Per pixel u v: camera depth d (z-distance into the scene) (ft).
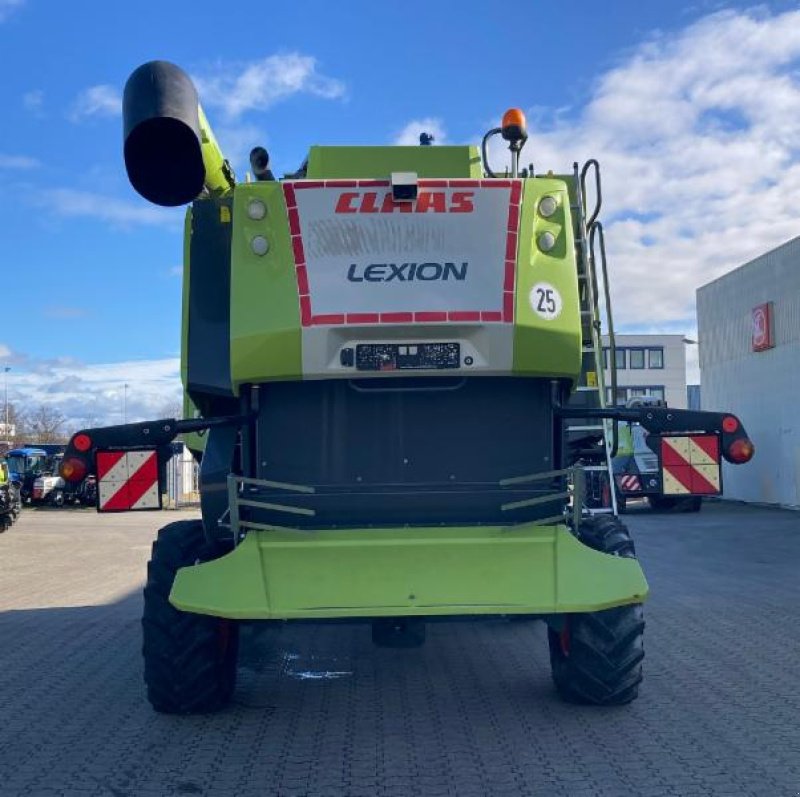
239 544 18.44
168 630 19.83
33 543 69.31
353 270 18.17
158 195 19.58
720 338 110.52
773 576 44.19
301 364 18.16
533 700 21.71
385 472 19.13
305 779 16.58
